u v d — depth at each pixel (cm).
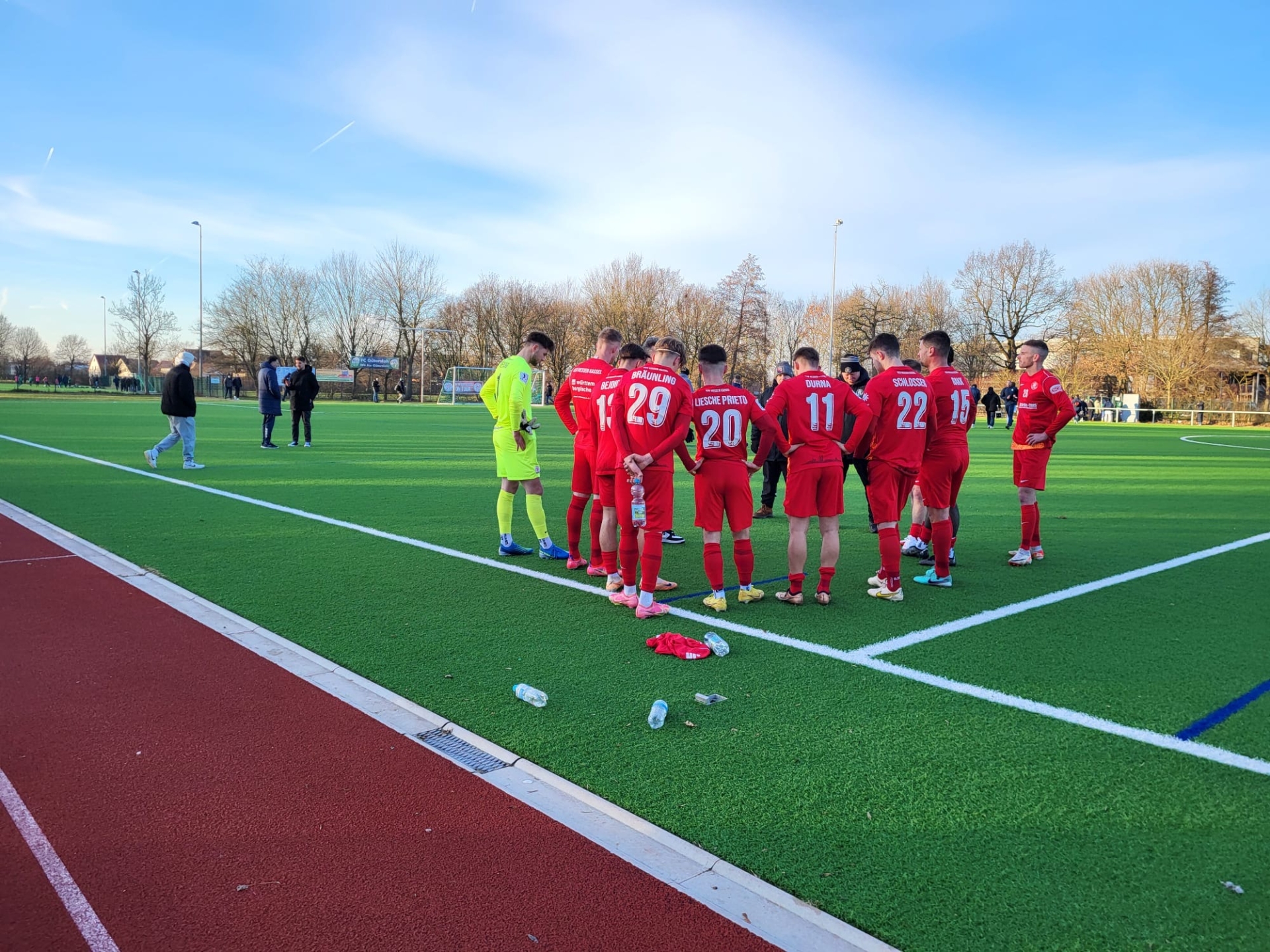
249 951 208
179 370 1207
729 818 275
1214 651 457
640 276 5641
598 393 575
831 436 538
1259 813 283
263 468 1285
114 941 212
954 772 310
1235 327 5028
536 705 365
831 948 213
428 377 6681
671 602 558
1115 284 5147
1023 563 693
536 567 644
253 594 542
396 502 970
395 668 409
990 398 3394
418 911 225
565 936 216
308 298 6412
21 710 351
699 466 534
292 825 267
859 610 540
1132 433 3170
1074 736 343
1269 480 1427
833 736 339
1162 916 226
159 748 319
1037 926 221
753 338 5359
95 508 872
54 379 7775
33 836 258
